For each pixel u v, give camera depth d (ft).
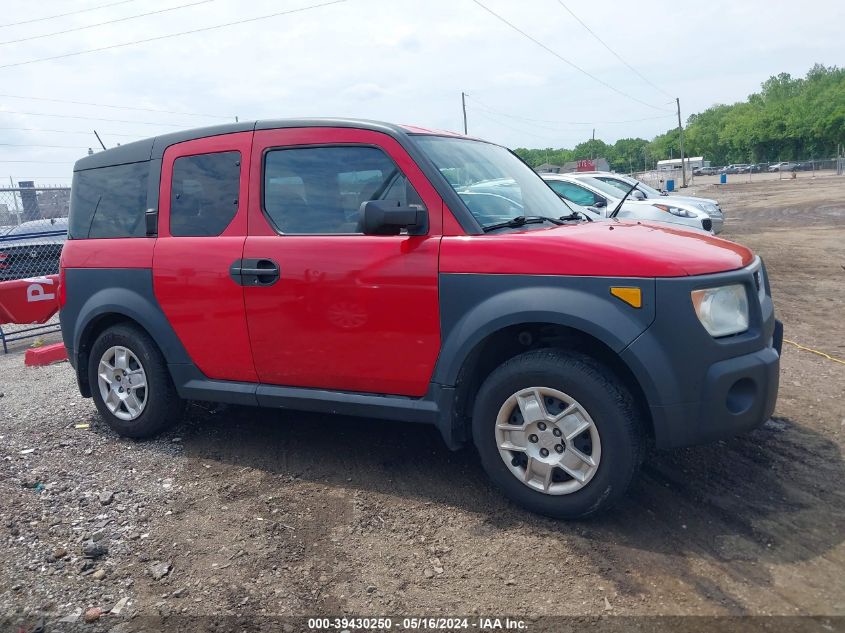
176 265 14.29
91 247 15.72
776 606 8.87
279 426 16.28
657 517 11.19
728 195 138.10
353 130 12.98
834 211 81.15
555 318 10.68
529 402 11.18
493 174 13.97
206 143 14.46
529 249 11.11
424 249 11.82
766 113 368.68
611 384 10.57
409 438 15.15
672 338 10.29
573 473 10.87
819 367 19.02
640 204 35.27
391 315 12.09
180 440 15.67
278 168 13.58
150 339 15.14
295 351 13.17
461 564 10.18
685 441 10.52
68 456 15.02
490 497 12.21
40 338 30.73
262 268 13.25
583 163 169.27
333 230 12.93
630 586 9.42
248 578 10.08
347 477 13.33
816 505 11.37
